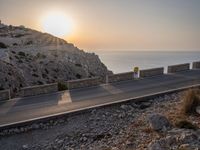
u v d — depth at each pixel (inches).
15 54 1911.9
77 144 548.1
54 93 979.3
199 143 394.6
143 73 1262.3
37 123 660.1
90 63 2534.5
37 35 2945.4
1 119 671.8
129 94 887.1
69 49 2630.4
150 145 414.9
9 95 914.1
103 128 620.7
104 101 808.3
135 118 660.7
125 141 498.9
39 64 1891.0
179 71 1411.2
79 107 754.2
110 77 1153.4
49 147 546.9
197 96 651.5
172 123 530.9
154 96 849.5
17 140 587.5
